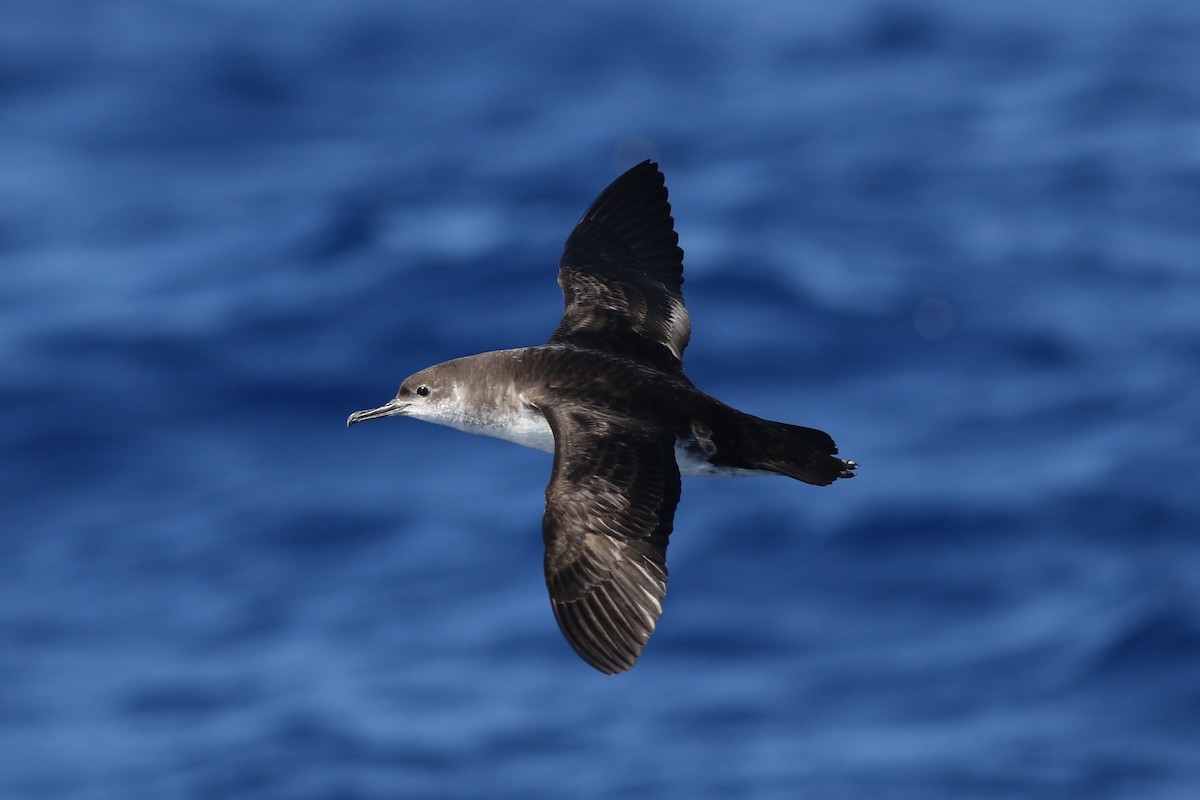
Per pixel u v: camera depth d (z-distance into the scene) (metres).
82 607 17.77
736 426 9.94
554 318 22.41
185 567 18.28
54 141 29.41
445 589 17.78
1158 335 22.22
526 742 15.82
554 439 9.69
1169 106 30.06
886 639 16.97
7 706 16.61
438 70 32.19
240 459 19.84
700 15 34.41
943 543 18.14
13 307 23.20
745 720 16.03
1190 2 34.44
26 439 20.16
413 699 16.38
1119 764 15.28
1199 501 18.66
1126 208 26.28
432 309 22.67
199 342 22.02
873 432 20.22
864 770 15.32
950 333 22.33
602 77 31.89
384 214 25.78
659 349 10.99
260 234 25.27
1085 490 18.88
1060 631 16.81
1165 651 16.45
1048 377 21.28
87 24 33.81
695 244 24.52
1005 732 15.74
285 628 17.39
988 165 28.03
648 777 15.38
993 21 33.97
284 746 15.90
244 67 32.09
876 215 26.19
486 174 27.75
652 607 8.85
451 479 19.38
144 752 16.03
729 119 30.14
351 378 21.20
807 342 22.03
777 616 17.25
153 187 27.50
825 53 32.81
